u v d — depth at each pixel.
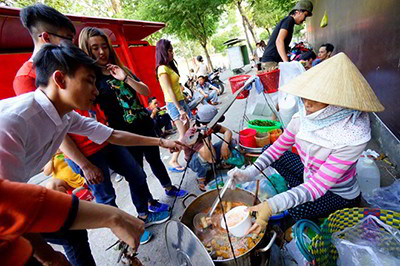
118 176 3.18
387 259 0.99
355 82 1.03
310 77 1.12
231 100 1.19
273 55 3.05
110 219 0.72
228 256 1.12
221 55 24.94
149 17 10.29
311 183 1.19
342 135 1.09
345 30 3.46
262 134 2.30
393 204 1.45
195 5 10.27
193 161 2.07
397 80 1.80
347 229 1.14
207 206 1.50
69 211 0.62
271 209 1.13
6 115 0.77
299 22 2.86
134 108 1.84
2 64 2.63
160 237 1.86
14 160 0.77
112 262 1.71
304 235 1.22
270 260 1.34
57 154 2.44
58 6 6.47
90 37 1.55
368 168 1.62
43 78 0.89
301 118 1.28
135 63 5.20
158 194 2.46
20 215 0.54
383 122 2.18
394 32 1.79
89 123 1.37
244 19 14.82
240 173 1.44
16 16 2.46
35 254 0.85
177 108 2.58
